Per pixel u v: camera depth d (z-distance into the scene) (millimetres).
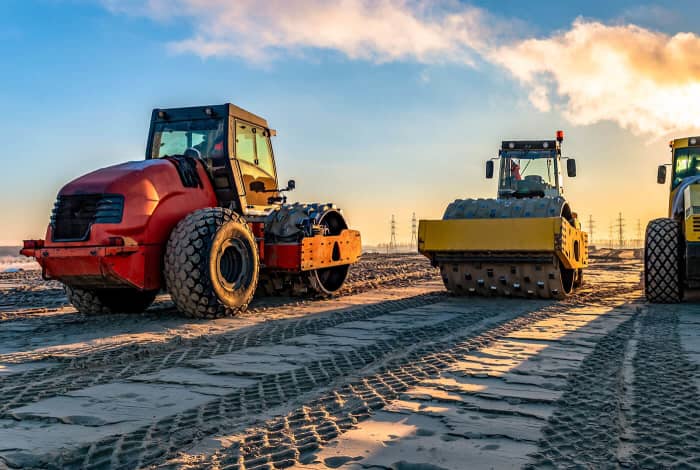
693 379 3258
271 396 2990
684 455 2127
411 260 20953
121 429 2484
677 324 5402
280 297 8164
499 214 7527
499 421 2525
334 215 8727
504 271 7531
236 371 3553
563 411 2670
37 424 2570
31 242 5695
